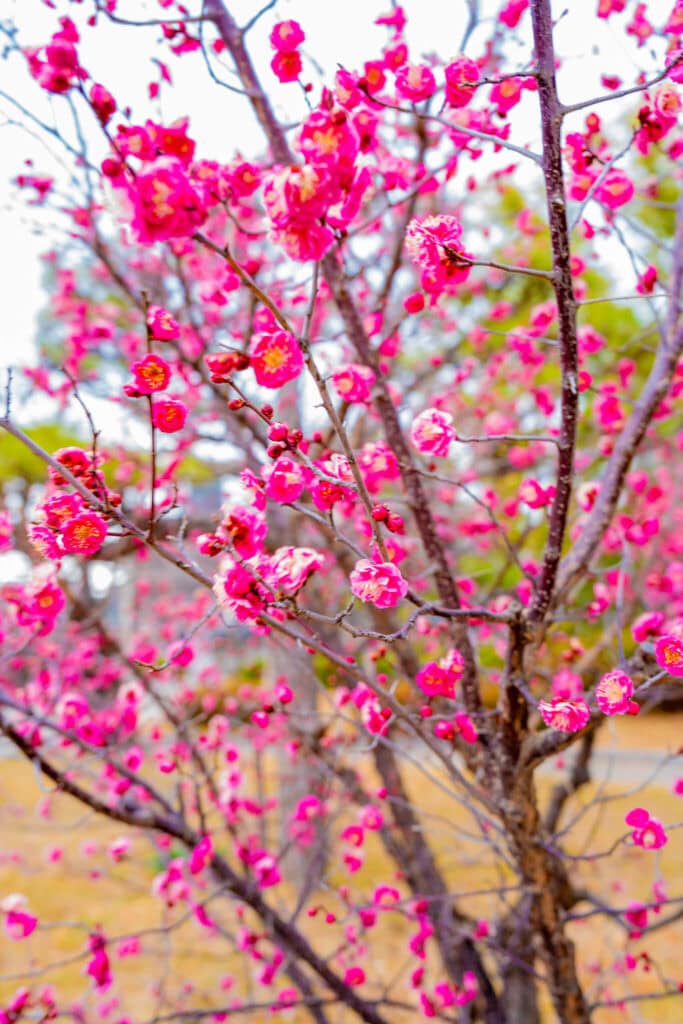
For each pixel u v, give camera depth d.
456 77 1.32
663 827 1.63
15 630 3.51
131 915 4.88
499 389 4.50
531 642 1.74
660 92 1.43
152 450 1.19
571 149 1.77
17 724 2.21
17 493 6.89
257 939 2.67
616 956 3.07
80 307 3.92
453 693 1.82
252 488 1.25
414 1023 3.41
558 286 1.36
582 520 2.37
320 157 1.07
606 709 1.38
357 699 2.17
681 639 1.31
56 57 1.17
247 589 1.20
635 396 4.38
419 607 1.37
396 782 2.91
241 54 2.17
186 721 2.55
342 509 2.67
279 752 4.91
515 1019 2.77
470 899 4.05
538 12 1.25
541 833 2.04
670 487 4.34
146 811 2.33
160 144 1.17
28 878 5.29
